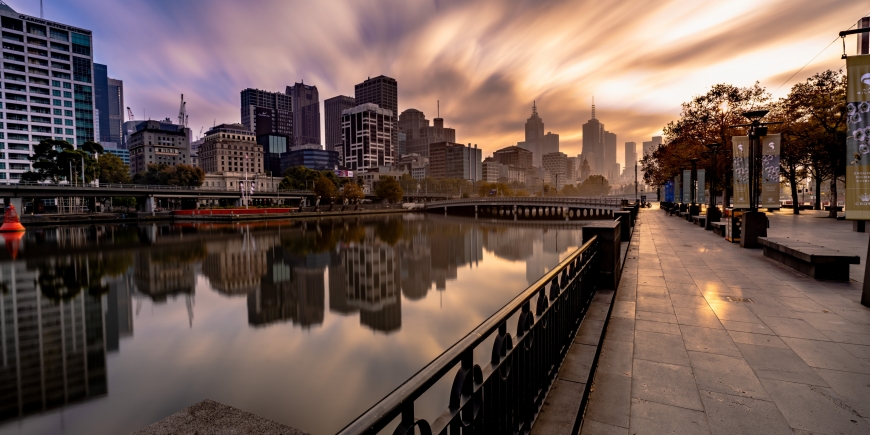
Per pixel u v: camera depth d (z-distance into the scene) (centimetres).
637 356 499
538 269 3434
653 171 6438
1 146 9881
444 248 4634
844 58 674
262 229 6725
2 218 6862
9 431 1192
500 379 263
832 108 3058
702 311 680
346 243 5056
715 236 1920
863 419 352
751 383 422
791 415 361
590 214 10444
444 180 18475
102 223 7494
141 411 1284
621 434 338
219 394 1377
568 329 486
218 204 12744
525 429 310
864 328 580
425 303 2439
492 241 5181
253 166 17488
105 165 10094
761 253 1334
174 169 12431
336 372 1527
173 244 4803
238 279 3133
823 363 466
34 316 2216
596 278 759
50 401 1329
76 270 3356
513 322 2058
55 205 9262
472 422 212
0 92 9888
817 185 4494
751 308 691
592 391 414
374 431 129
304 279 3145
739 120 3406
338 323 2100
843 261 883
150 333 1959
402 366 1583
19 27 10181
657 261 1199
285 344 1808
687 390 411
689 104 3781
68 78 10969
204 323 2114
